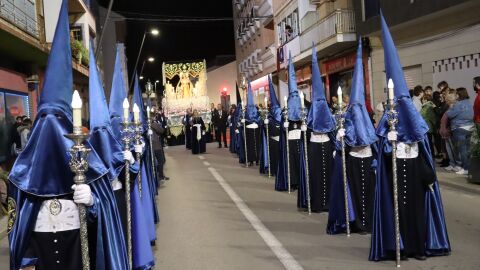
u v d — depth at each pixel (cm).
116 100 652
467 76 1529
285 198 1088
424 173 601
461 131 1177
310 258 648
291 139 1162
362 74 743
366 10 2012
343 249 681
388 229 610
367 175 752
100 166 392
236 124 2233
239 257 672
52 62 378
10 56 1599
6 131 1472
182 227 866
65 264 378
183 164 1962
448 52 1605
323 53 2434
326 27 2248
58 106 375
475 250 639
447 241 619
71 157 354
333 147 918
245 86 3916
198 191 1255
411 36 1789
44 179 366
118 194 567
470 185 1055
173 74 3484
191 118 2822
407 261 608
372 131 736
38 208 373
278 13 3322
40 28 1883
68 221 376
